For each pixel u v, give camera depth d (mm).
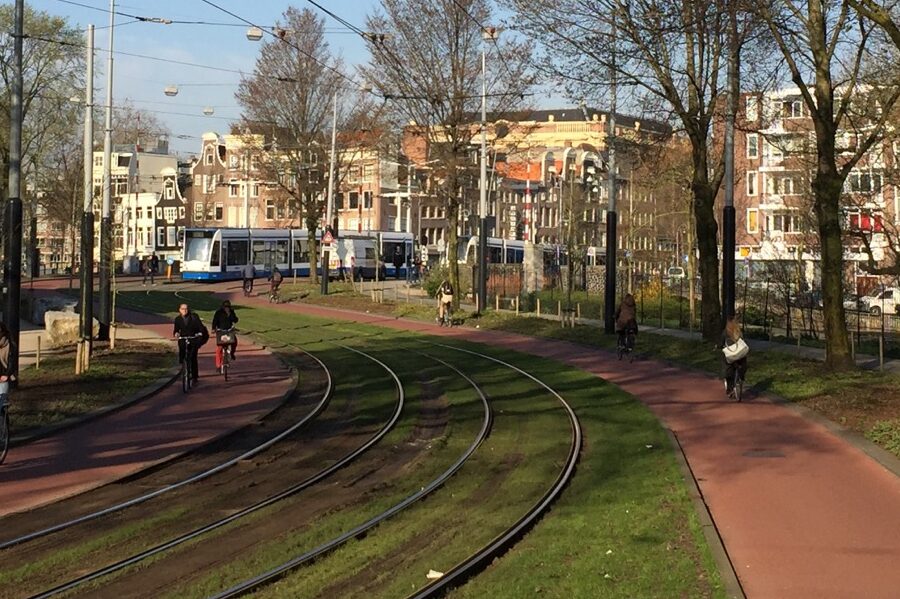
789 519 10484
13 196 19984
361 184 76312
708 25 20281
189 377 21781
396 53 41375
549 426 17188
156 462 13805
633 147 30219
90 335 26062
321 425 17547
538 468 13438
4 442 13648
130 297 52750
